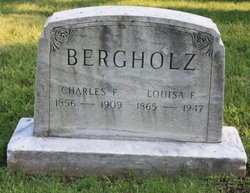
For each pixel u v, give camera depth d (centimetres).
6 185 385
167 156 403
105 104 415
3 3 877
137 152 405
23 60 599
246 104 512
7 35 682
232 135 432
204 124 418
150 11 411
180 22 400
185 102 414
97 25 401
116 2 888
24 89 531
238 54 633
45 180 394
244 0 946
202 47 404
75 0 912
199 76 409
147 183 388
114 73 410
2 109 499
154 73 409
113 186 390
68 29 402
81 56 407
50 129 420
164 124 418
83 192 379
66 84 412
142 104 414
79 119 418
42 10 828
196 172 405
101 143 414
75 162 405
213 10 841
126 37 403
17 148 405
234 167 405
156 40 403
